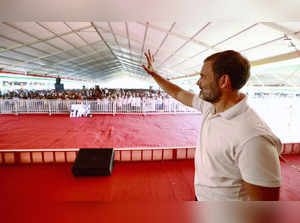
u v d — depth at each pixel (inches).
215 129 32.8
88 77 1439.5
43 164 125.1
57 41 484.1
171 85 58.7
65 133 203.5
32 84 791.7
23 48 474.0
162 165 127.6
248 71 30.8
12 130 213.2
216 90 31.9
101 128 225.9
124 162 130.3
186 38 240.8
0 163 123.6
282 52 172.6
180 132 214.7
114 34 395.5
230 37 189.8
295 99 181.0
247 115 29.2
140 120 274.4
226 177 31.9
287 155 143.6
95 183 104.7
